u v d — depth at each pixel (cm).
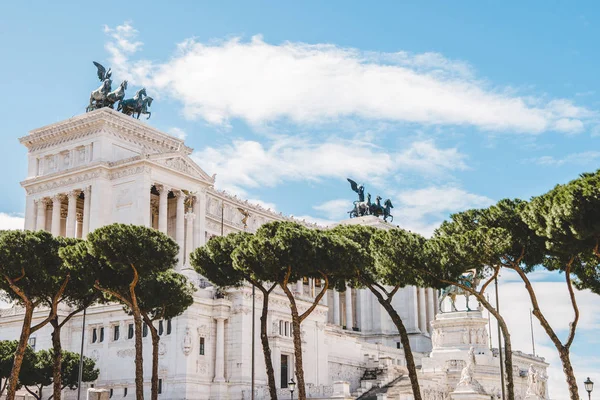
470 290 7275
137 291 8494
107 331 11556
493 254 6788
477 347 13850
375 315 19900
